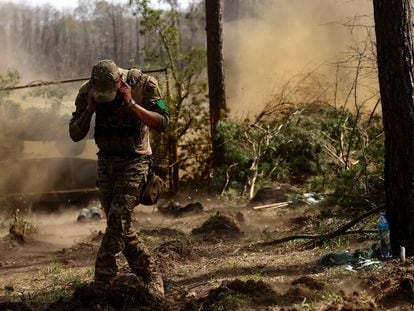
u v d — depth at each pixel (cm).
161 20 1905
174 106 1856
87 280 750
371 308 516
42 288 733
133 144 571
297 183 1648
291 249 853
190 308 555
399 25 696
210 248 914
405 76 698
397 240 709
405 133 700
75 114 589
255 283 576
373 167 1038
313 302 542
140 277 586
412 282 549
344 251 780
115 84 558
